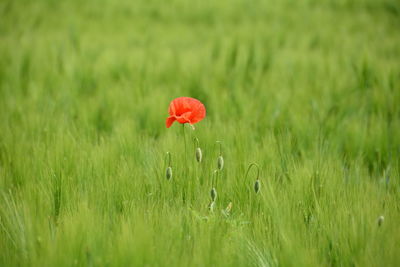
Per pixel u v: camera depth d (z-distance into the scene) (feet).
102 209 8.45
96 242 7.93
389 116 10.91
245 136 9.57
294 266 7.85
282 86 12.70
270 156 9.14
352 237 8.02
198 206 8.52
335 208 8.43
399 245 7.98
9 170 9.12
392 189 8.83
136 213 8.20
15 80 13.12
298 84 12.94
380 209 8.34
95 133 9.96
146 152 9.24
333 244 8.11
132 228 8.09
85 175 8.84
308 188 8.63
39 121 10.20
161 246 7.91
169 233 8.05
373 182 8.91
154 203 8.40
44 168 8.94
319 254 8.08
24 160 9.14
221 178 8.77
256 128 10.32
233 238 8.14
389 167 9.35
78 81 12.86
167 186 8.69
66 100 11.26
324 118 10.52
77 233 7.95
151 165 8.93
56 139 9.49
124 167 8.82
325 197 8.52
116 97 11.32
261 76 13.50
